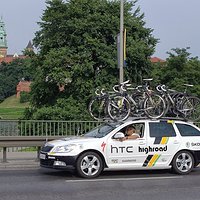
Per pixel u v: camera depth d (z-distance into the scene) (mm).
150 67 30922
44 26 30812
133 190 9586
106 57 28781
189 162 12352
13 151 18453
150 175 12031
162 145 12117
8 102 122938
